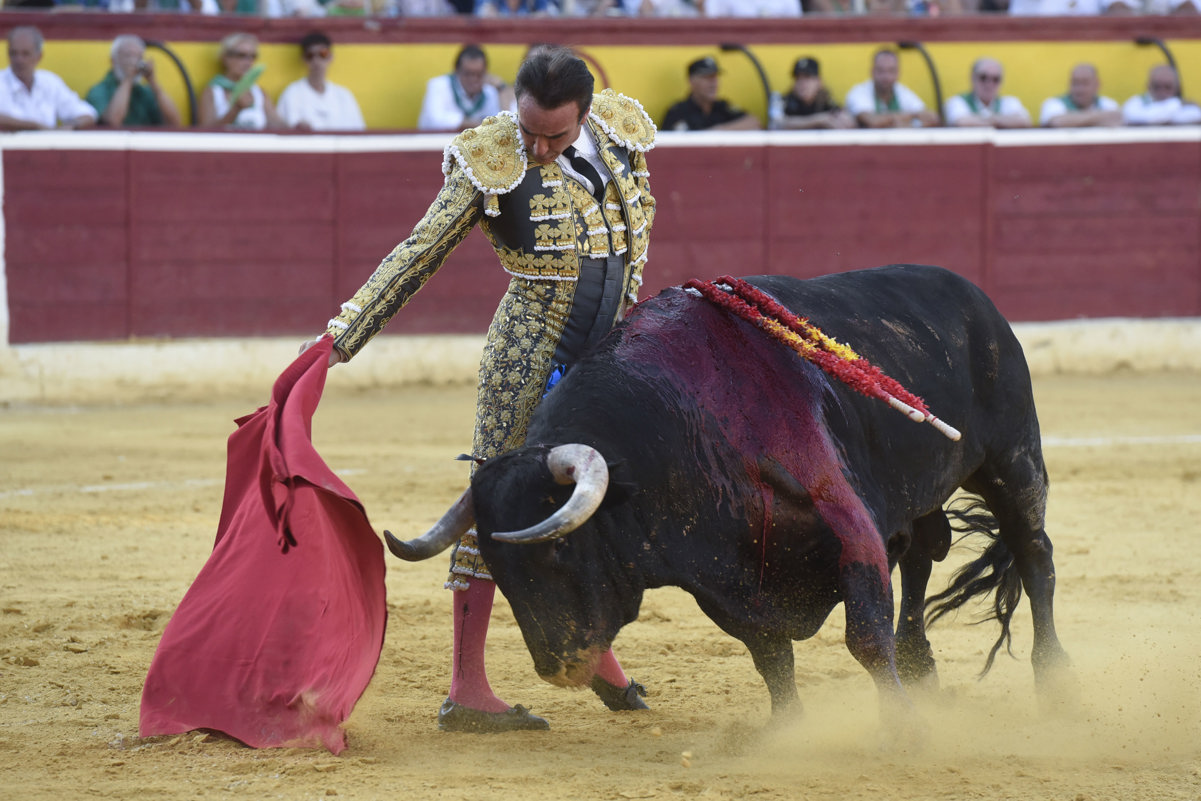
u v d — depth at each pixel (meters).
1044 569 11.52
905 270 11.13
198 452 25.59
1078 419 30.12
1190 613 14.70
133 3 35.06
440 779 9.10
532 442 8.86
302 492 10.07
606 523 8.61
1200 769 9.37
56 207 32.91
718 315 9.62
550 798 8.67
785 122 37.00
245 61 34.19
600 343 9.46
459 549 10.52
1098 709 11.20
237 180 34.19
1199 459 25.08
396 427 28.78
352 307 9.95
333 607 10.03
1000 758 9.67
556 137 9.59
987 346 11.05
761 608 9.41
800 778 9.07
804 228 37.41
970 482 11.52
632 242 10.27
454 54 35.62
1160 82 38.94
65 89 33.22
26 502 20.62
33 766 9.35
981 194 38.12
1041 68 38.91
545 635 8.50
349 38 35.06
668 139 36.44
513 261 10.09
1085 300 39.00
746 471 9.09
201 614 10.16
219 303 34.34
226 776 9.11
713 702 11.44
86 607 14.47
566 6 37.53
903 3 39.91
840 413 9.59
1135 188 38.97
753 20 37.06
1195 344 39.16
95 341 33.38
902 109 37.72
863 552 9.17
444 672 12.42
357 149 34.91
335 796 8.71
